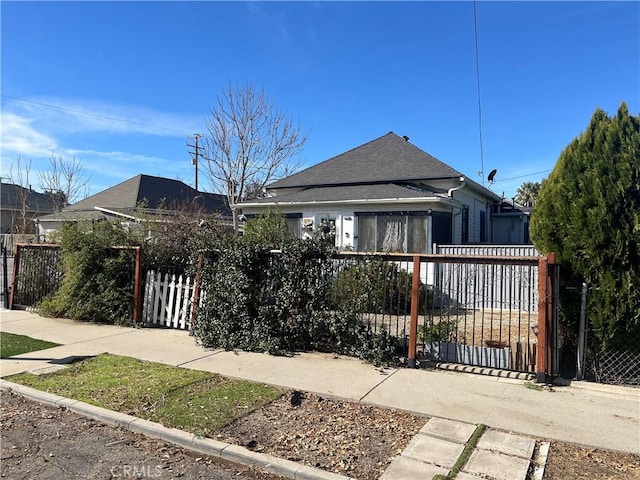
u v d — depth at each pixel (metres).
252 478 3.71
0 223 38.22
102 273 9.66
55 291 10.51
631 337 5.68
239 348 7.54
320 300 7.24
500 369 6.29
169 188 30.08
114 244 9.85
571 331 6.21
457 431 4.40
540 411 4.89
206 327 7.83
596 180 5.73
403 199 13.98
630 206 5.60
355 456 3.92
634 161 5.64
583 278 5.88
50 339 8.17
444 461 3.82
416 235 14.06
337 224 15.14
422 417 4.77
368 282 6.98
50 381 5.86
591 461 3.82
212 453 4.07
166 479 3.65
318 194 16.38
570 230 5.89
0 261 17.23
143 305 9.53
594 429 4.44
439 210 14.52
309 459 3.86
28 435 4.45
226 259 7.89
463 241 17.36
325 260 7.27
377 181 17.45
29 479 3.62
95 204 27.75
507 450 4.00
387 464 3.78
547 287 5.79
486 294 10.95
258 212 16.58
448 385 5.75
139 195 27.28
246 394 5.41
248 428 4.48
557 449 4.04
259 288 7.66
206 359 6.93
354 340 7.04
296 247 7.38
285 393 5.46
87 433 4.52
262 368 6.46
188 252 9.29
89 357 7.02
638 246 5.53
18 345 7.70
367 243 14.72
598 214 5.66
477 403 5.13
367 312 7.12
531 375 6.07
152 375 6.11
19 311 10.88
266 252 7.65
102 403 5.09
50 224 28.69
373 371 6.35
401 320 9.17
